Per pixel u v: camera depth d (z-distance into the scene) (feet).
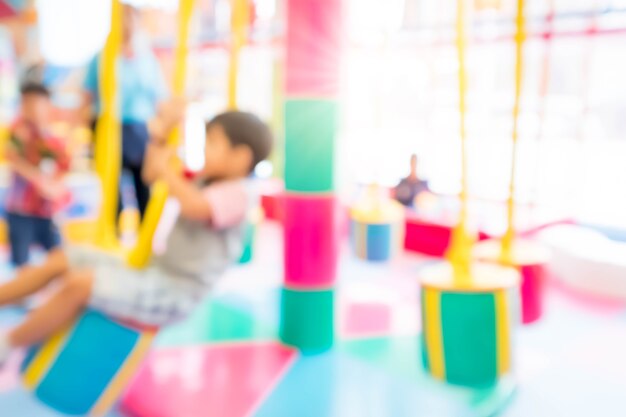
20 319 7.68
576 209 10.98
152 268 4.99
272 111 13.74
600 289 9.30
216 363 6.63
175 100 4.87
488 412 5.53
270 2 13.19
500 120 11.35
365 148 12.84
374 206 10.77
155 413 5.41
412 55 12.01
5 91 14.08
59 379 4.65
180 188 4.84
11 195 8.75
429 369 6.31
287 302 7.22
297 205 7.09
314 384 6.13
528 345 7.49
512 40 10.62
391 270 10.87
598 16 9.89
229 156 5.22
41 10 14.39
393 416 5.43
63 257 4.82
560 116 10.87
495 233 10.20
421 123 12.43
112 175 4.96
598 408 5.80
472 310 6.03
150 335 4.87
